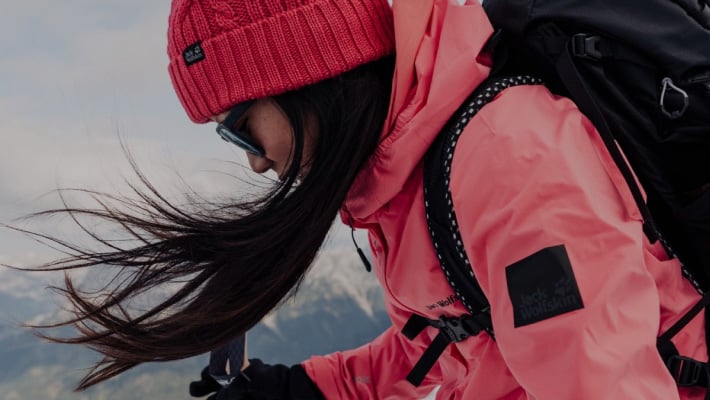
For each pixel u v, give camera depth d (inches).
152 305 30.7
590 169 22.4
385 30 27.3
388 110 26.8
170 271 28.6
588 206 20.7
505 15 26.7
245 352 44.1
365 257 31.4
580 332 19.6
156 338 29.3
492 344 29.5
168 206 28.5
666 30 23.7
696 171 24.6
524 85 25.3
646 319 20.3
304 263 27.5
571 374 19.6
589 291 19.9
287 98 26.3
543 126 22.8
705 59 23.3
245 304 28.1
